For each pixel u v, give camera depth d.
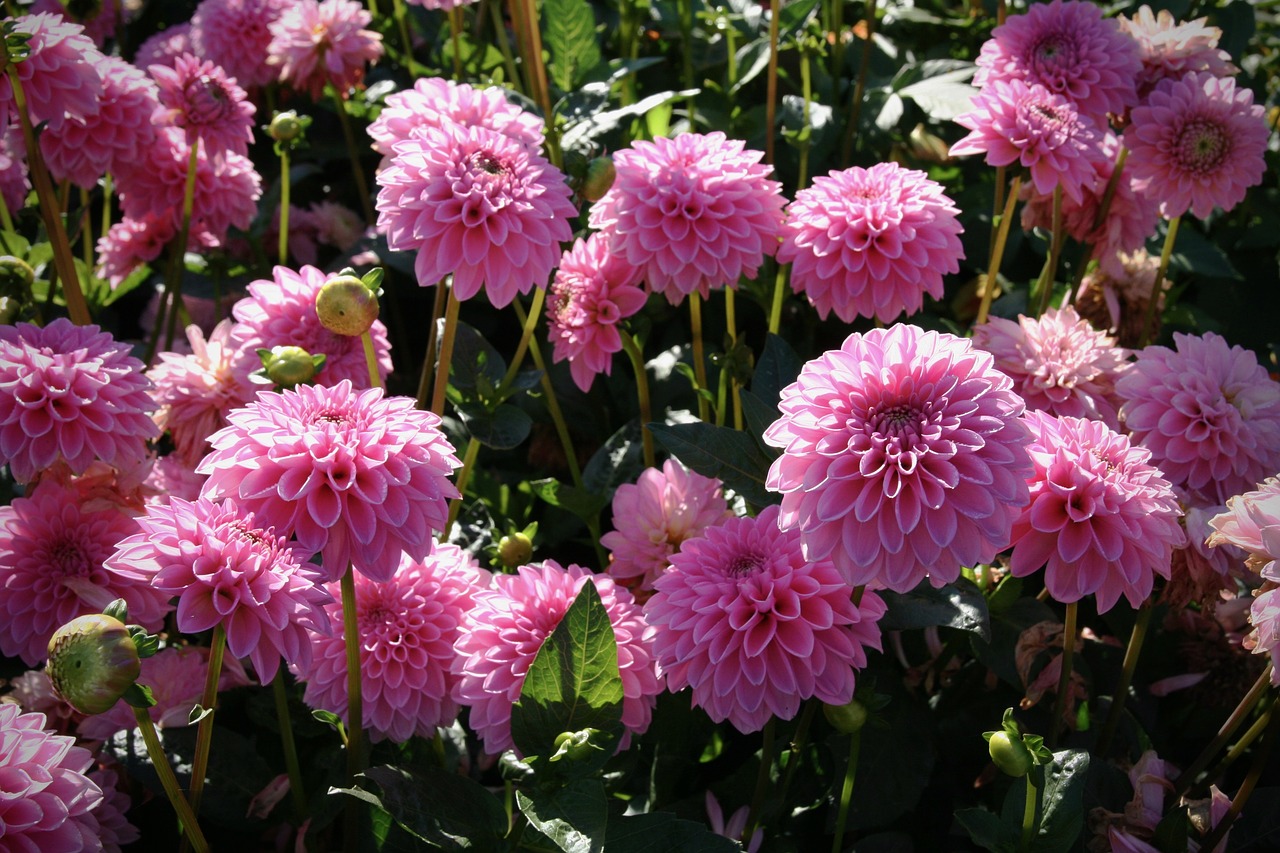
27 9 1.81
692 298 1.44
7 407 1.28
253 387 1.39
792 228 1.39
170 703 1.33
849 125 1.69
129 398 1.31
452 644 1.28
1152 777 1.29
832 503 1.17
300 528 1.19
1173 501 1.22
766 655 1.23
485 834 1.22
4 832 1.16
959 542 1.17
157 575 1.17
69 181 1.62
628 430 1.50
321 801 1.28
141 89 1.51
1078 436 1.24
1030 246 1.72
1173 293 1.68
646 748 1.36
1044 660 1.35
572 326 1.42
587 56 1.65
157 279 1.73
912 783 1.33
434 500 1.20
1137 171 1.50
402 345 1.70
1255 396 1.32
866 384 1.18
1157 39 1.53
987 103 1.44
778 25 1.60
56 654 1.14
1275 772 1.39
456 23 1.69
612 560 1.37
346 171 1.96
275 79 1.81
